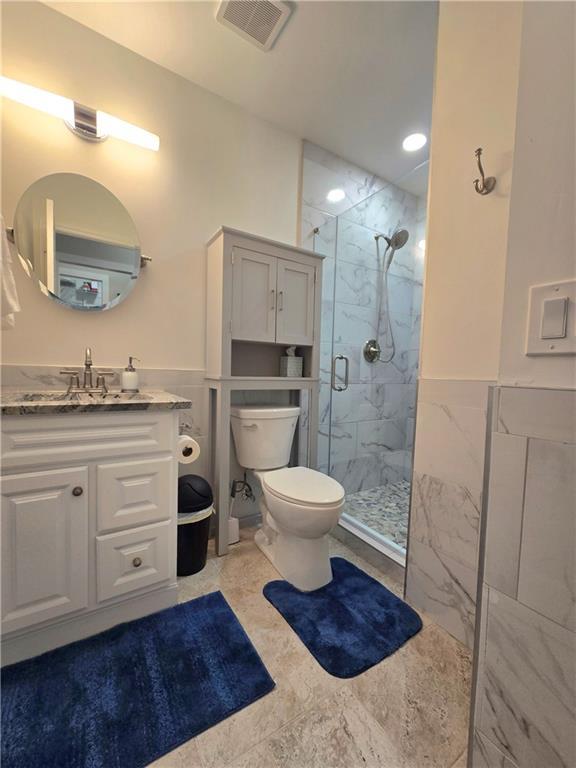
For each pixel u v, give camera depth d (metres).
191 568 1.55
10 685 0.98
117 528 1.19
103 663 1.06
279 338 1.85
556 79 0.61
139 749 0.84
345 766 0.82
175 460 1.30
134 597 1.25
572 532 0.58
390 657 1.13
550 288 0.62
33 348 1.45
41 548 1.07
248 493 2.00
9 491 1.02
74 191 1.50
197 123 1.78
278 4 1.34
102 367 1.60
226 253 1.66
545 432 0.61
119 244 1.61
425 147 2.20
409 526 1.39
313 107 1.89
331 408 2.32
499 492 0.68
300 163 2.13
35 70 1.40
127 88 1.59
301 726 0.91
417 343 2.56
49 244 1.46
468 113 1.18
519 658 0.65
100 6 1.39
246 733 0.89
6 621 1.03
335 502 1.36
